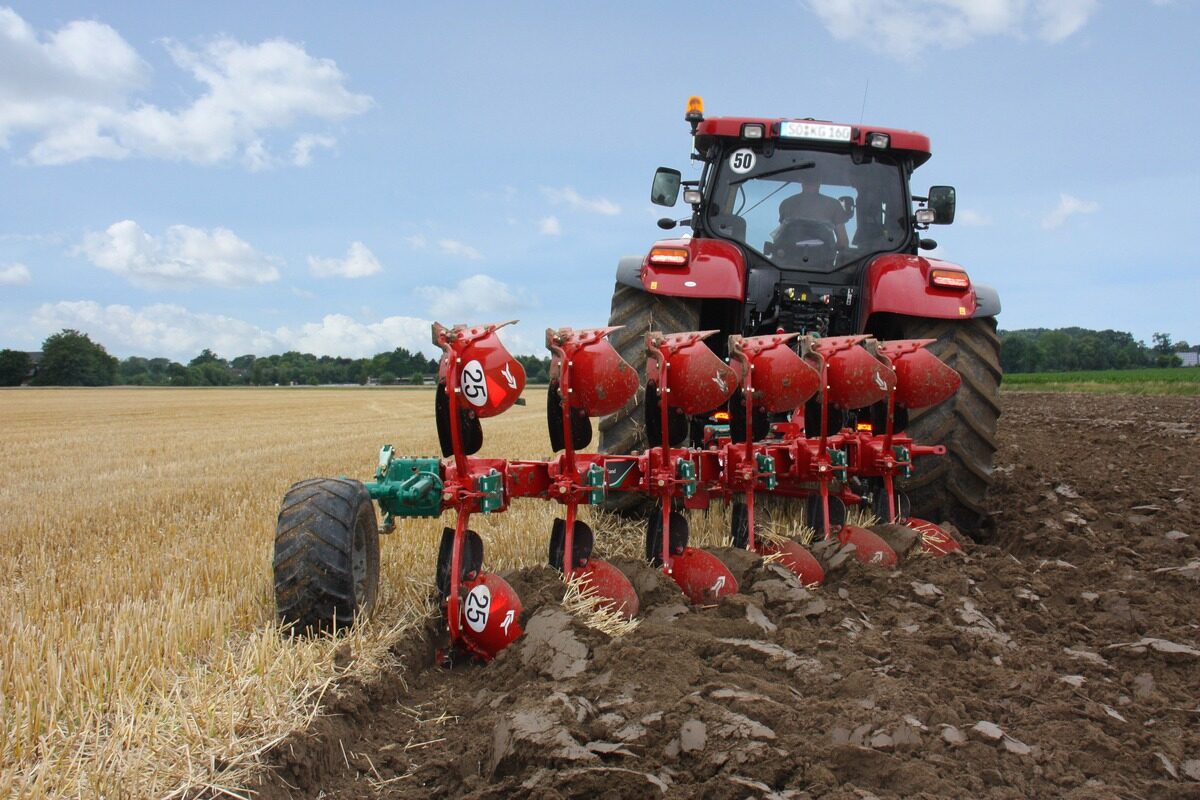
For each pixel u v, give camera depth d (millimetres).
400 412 28047
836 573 4418
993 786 2480
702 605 3979
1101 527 6031
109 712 2842
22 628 3551
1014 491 7438
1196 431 13844
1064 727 2797
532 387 55062
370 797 2625
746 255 6121
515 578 3832
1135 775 2600
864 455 5027
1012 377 50625
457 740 2859
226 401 38094
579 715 2670
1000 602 4105
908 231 6133
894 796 2393
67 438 16594
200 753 2604
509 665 3291
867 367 4723
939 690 3039
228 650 3242
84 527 6660
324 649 3307
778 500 5895
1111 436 13398
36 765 2506
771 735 2564
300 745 2707
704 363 3943
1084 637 3752
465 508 3559
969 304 5480
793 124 5992
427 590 4113
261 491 8609
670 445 4281
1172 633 3709
